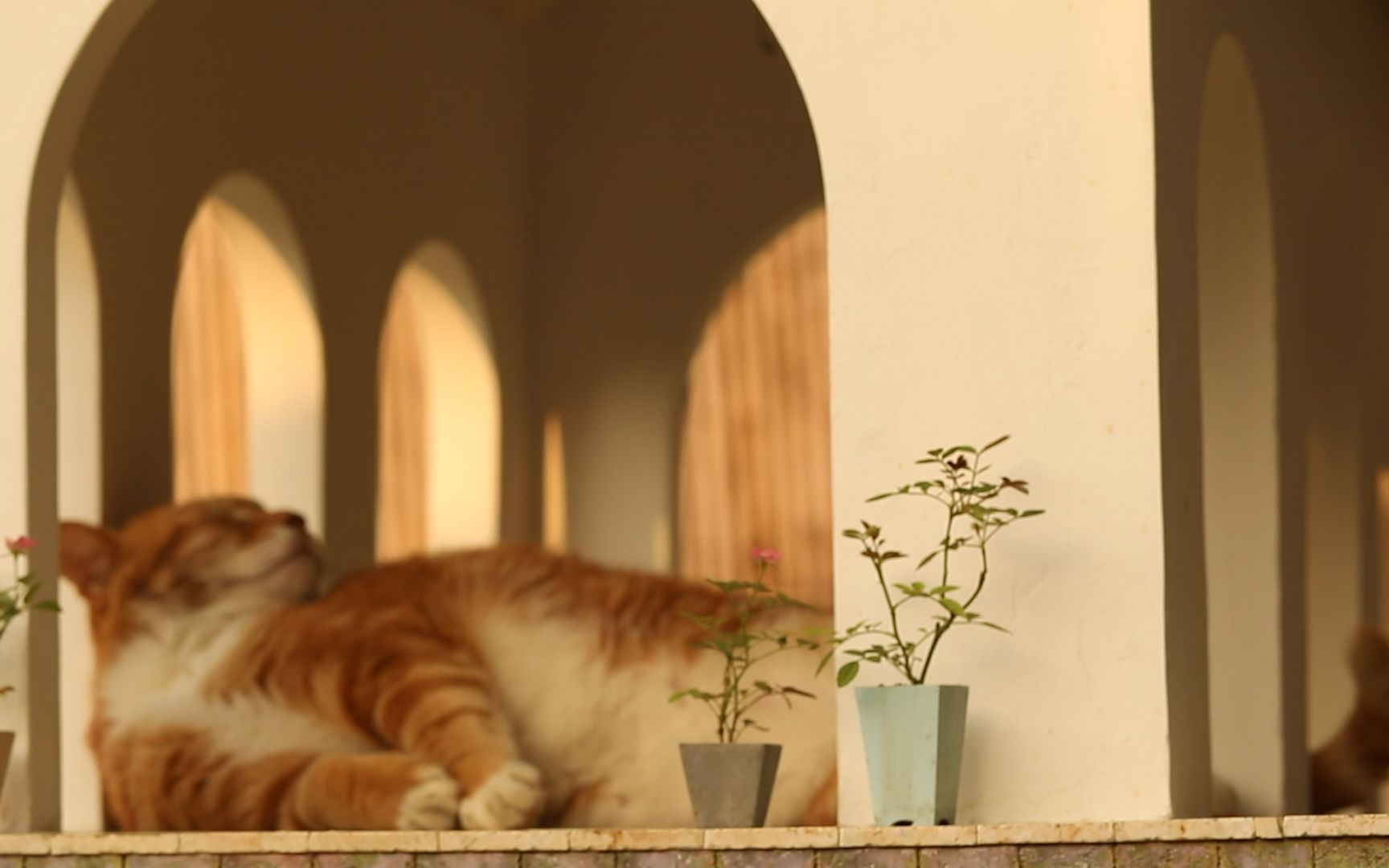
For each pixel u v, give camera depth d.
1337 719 8.80
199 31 8.66
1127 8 5.87
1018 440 5.90
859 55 6.11
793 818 6.99
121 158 8.21
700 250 10.75
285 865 5.73
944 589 5.70
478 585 7.56
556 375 10.99
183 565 7.58
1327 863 5.09
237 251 9.33
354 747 7.34
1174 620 5.80
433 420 10.73
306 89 9.34
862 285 6.07
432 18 10.27
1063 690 5.80
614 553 10.85
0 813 6.61
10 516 6.70
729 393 15.69
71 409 8.04
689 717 7.23
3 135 6.80
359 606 7.53
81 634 8.06
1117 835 5.25
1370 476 8.97
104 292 8.11
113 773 7.48
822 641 6.61
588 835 5.55
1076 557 5.81
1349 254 8.69
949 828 5.36
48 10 6.81
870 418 6.04
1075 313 5.87
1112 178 5.86
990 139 5.98
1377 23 9.21
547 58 11.11
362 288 9.72
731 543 15.58
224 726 7.41
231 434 15.54
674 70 10.84
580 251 10.99
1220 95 7.34
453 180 10.41
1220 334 7.61
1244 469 7.55
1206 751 5.98
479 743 7.14
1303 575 7.76
